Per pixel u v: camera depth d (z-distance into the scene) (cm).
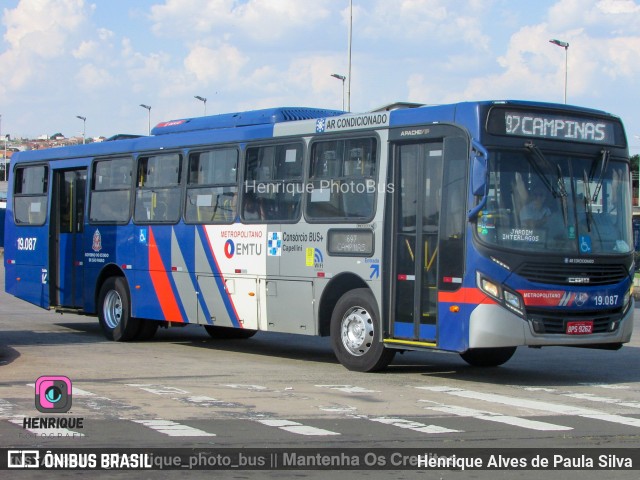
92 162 1870
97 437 875
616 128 1309
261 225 1497
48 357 1509
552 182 1235
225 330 1875
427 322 1255
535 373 1388
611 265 1260
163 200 1698
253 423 951
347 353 1362
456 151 1228
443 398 1127
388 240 1305
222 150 1584
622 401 1116
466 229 1204
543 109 1245
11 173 2088
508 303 1184
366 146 1343
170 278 1673
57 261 1953
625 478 745
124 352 1612
